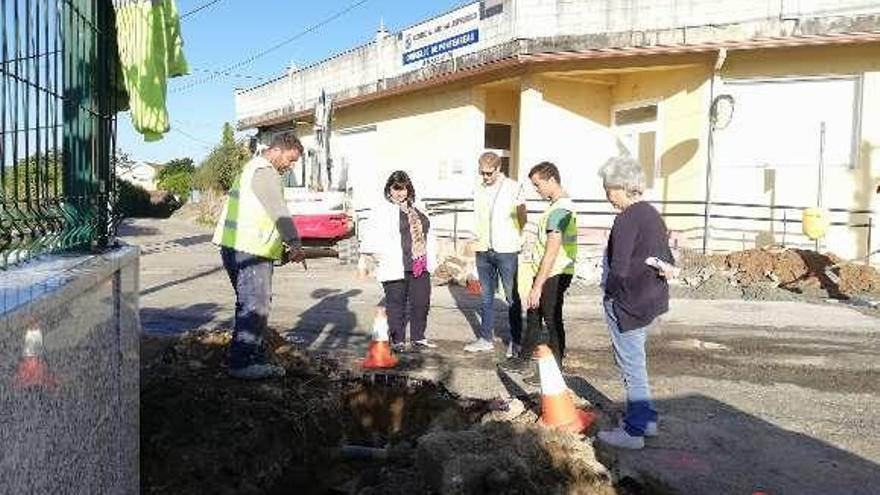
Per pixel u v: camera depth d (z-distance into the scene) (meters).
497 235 7.11
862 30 13.20
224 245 5.55
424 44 18.44
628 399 4.92
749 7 13.91
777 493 4.25
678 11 14.38
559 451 4.24
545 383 4.97
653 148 15.38
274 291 11.78
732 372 6.95
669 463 4.66
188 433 4.47
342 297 11.17
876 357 7.63
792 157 13.91
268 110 28.98
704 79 14.26
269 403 4.96
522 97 15.54
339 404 5.37
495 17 15.95
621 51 14.10
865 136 13.37
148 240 23.20
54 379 2.20
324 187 20.05
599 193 16.20
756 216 14.12
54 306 2.16
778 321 9.56
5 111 2.24
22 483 1.94
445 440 4.25
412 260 7.46
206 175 38.06
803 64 13.72
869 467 4.66
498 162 7.22
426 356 7.27
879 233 13.32
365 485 4.38
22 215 2.48
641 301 4.76
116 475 3.05
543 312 6.41
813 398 6.13
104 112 3.43
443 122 17.91
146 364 5.77
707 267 12.82
